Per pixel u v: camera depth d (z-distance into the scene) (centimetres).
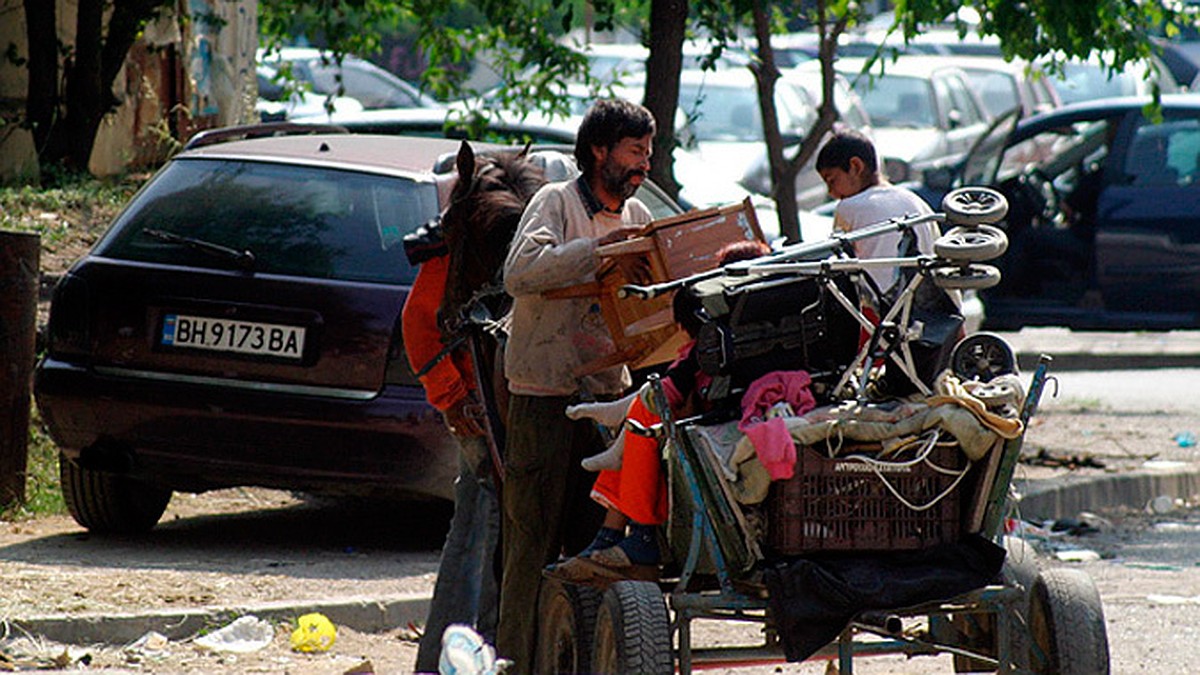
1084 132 4466
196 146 2461
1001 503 1407
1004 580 1421
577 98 4925
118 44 4031
